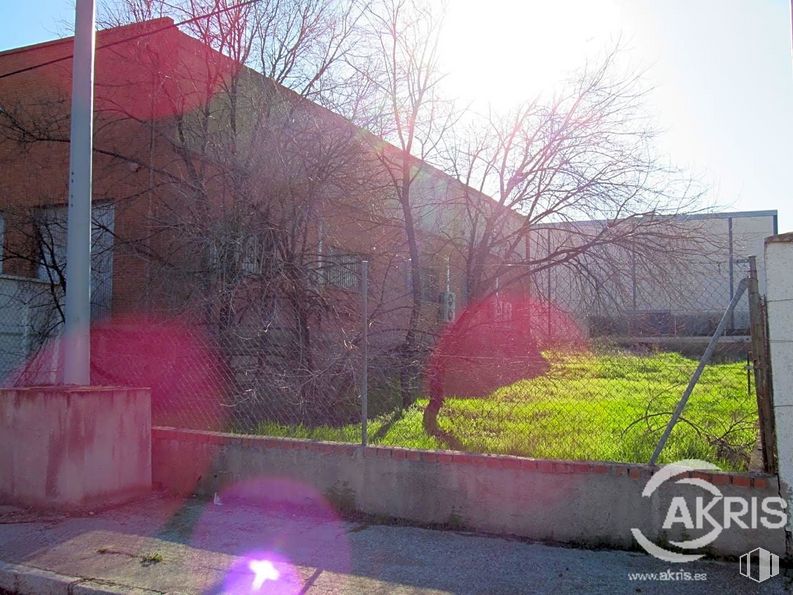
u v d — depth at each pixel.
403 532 5.35
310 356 7.50
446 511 5.48
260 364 7.44
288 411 7.11
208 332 8.02
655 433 7.10
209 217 9.20
